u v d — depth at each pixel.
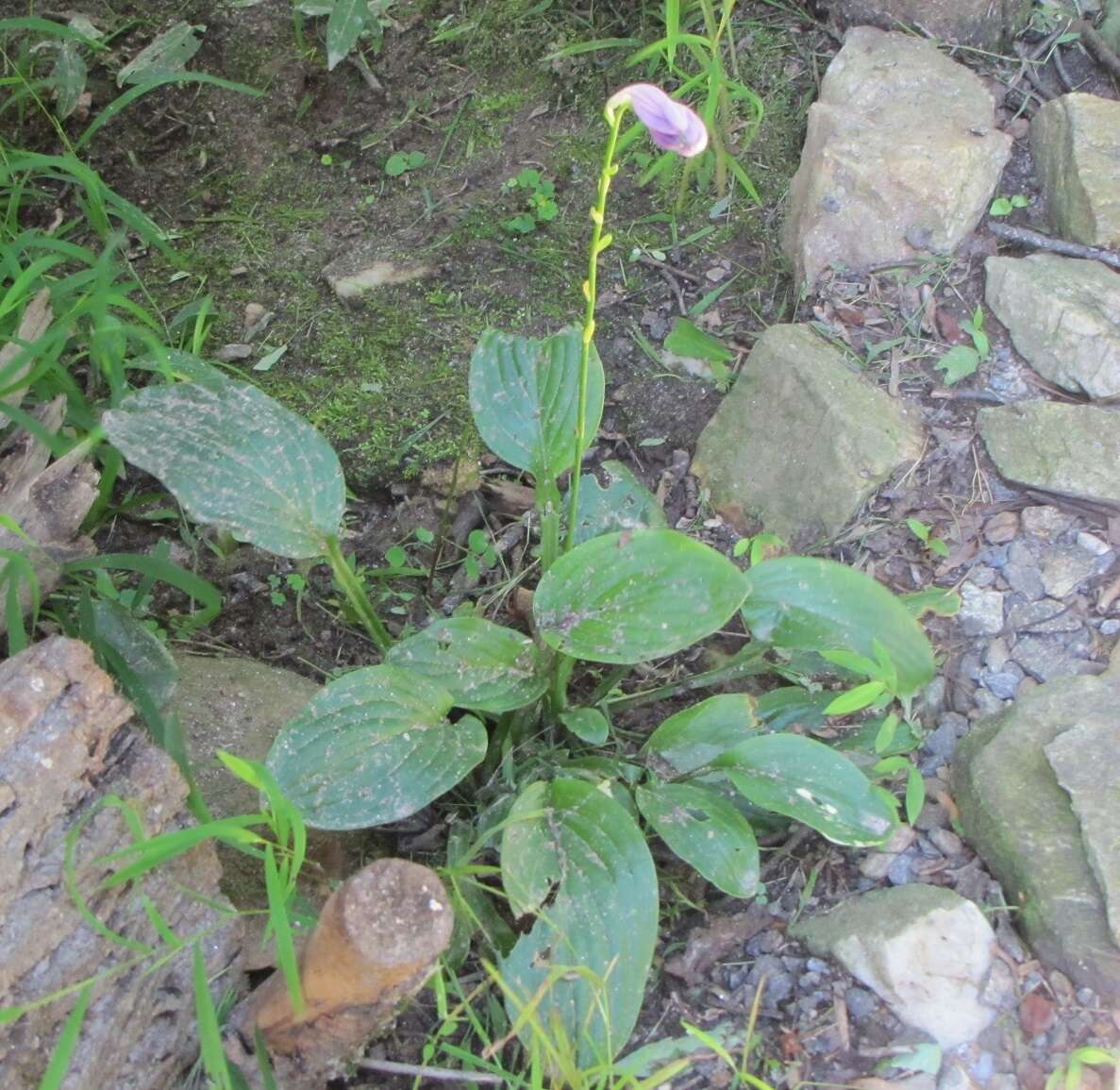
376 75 1.14
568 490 0.91
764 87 1.05
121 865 0.54
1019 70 1.03
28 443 0.77
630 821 0.63
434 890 0.52
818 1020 0.63
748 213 1.00
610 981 0.59
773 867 0.70
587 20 1.12
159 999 0.57
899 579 0.80
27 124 1.11
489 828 0.69
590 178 1.05
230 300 1.01
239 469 0.68
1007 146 0.93
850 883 0.69
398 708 0.66
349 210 1.07
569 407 0.76
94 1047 0.54
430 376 0.96
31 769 0.52
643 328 0.97
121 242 0.96
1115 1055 0.59
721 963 0.67
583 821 0.64
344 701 0.65
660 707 0.79
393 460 0.92
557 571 0.68
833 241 0.93
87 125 1.12
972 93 0.97
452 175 1.07
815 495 0.83
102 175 1.10
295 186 1.09
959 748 0.72
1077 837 0.65
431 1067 0.61
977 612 0.78
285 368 0.97
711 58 0.96
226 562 0.89
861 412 0.83
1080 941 0.62
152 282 1.03
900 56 0.99
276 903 0.52
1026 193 0.96
